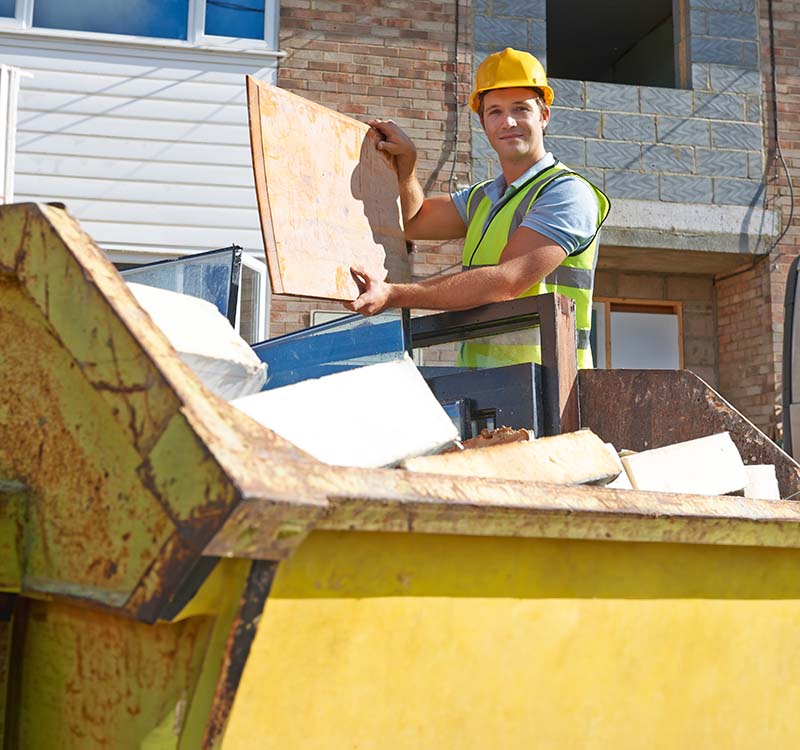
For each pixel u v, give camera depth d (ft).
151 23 23.41
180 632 3.21
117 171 22.68
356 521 3.22
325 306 23.03
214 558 2.97
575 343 8.21
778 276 26.89
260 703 3.28
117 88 22.91
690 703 4.65
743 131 26.84
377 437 4.64
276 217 7.40
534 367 7.89
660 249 26.09
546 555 4.01
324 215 7.91
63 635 3.67
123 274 10.87
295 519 2.98
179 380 3.18
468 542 3.72
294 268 7.45
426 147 24.43
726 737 4.82
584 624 4.19
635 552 4.34
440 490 3.47
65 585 3.46
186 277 10.45
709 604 4.68
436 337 8.97
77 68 22.77
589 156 25.89
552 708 4.11
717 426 7.86
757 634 4.93
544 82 9.76
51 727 3.66
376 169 8.73
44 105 22.52
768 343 27.04
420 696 3.69
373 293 8.05
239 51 23.57
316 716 3.43
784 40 27.32
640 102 26.32
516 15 25.35
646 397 8.12
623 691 4.37
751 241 26.61
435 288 8.24
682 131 26.48
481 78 9.85
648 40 40.65
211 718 3.09
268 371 8.81
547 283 9.14
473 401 8.15
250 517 2.88
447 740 3.78
